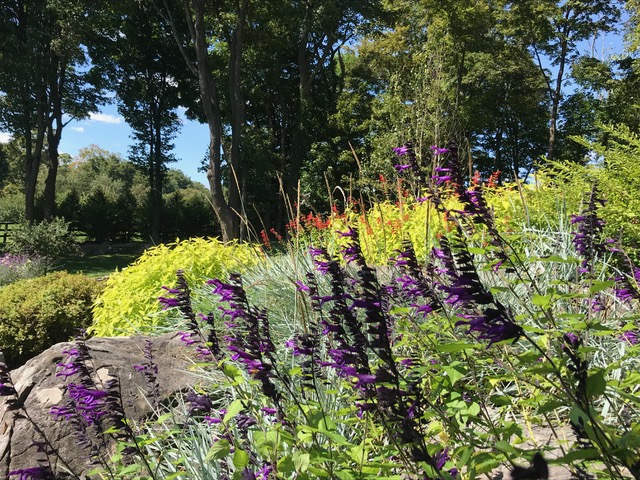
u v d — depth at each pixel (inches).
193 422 109.8
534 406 95.6
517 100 1261.1
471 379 103.0
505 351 82.3
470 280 50.8
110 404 78.7
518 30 1095.6
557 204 209.2
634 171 171.3
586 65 1163.3
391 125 555.5
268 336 81.7
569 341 59.9
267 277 193.2
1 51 1000.9
